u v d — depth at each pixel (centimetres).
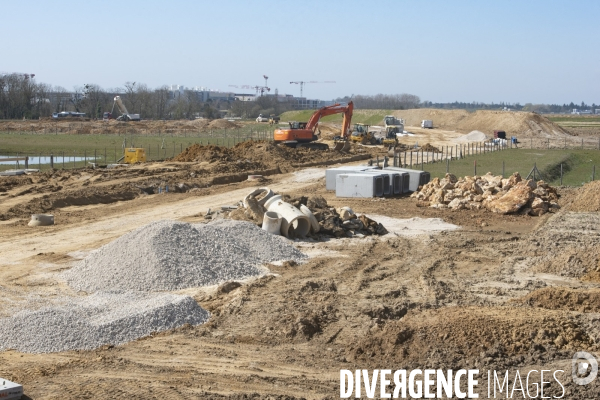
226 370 1205
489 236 2538
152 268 1736
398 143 7444
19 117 13812
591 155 6600
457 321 1304
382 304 1606
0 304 1547
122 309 1448
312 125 6369
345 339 1371
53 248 2200
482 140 8888
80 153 6181
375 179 3509
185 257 1808
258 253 2048
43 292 1664
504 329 1283
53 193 3234
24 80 14550
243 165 4766
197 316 1470
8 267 1917
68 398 1071
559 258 2044
